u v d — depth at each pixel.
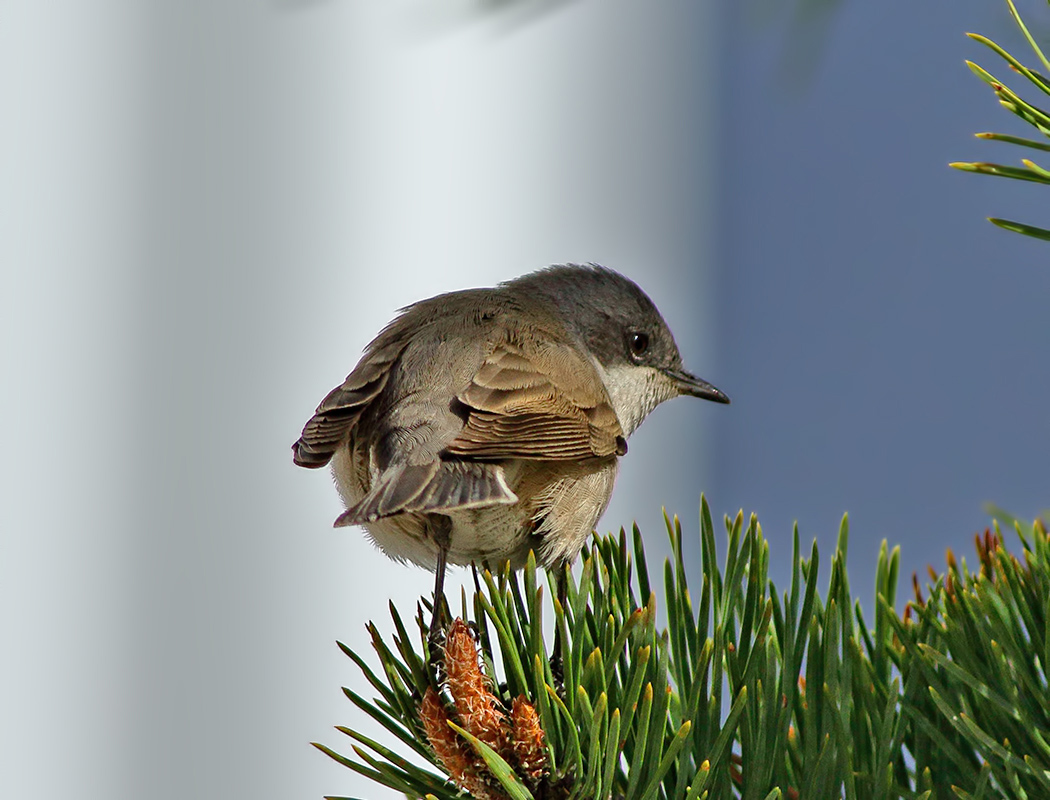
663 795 4.34
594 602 4.73
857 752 4.29
